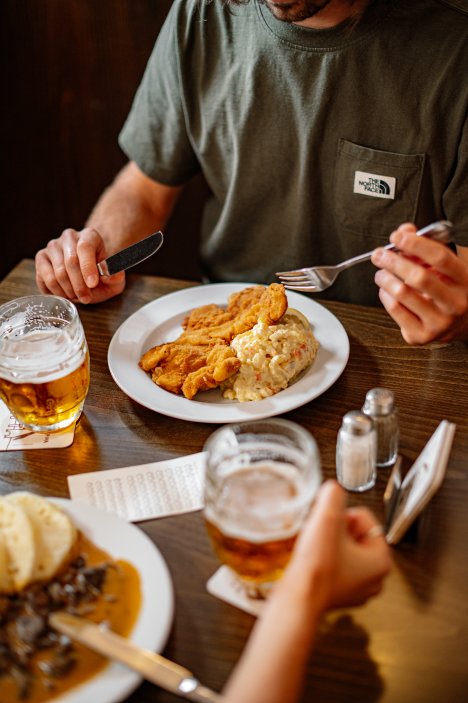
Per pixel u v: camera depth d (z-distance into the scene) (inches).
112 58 86.6
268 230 63.2
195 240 99.5
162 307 50.2
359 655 28.2
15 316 41.8
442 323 39.8
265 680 22.5
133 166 68.0
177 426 40.7
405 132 53.5
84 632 27.0
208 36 57.6
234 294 49.7
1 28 85.2
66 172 95.7
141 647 26.9
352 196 57.4
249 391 41.4
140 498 35.6
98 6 83.0
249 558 28.3
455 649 28.3
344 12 50.6
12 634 27.8
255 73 55.7
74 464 38.3
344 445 34.4
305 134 56.0
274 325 44.5
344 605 27.5
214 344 44.7
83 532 31.8
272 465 30.7
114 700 25.2
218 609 30.1
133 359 45.3
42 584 29.3
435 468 30.1
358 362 45.3
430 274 38.8
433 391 42.3
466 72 50.1
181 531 33.8
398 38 50.8
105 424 41.2
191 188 94.7
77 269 50.9
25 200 97.7
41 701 25.5
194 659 28.2
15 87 89.4
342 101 54.0
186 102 60.9
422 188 55.3
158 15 83.4
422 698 26.7
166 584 29.1
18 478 37.5
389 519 33.4
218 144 61.4
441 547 32.6
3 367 37.1
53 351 37.8
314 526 25.1
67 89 89.2
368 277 61.2
